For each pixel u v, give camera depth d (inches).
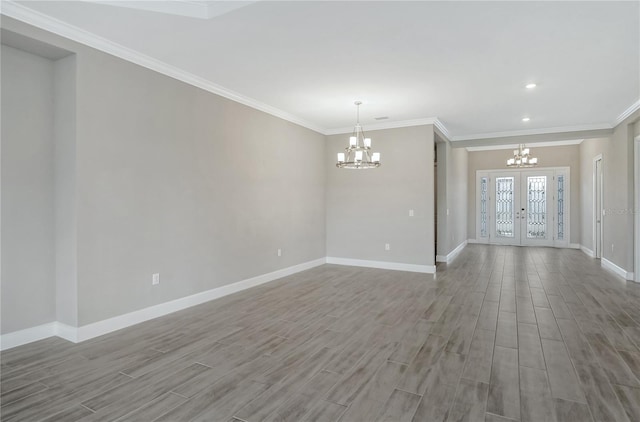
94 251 134.1
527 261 305.3
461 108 226.2
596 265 286.7
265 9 111.4
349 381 102.4
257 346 127.0
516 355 119.7
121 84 142.3
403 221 265.0
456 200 350.9
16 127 124.9
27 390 97.2
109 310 139.2
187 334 138.2
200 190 177.8
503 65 156.3
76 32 125.5
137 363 113.4
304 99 207.6
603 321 153.6
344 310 168.2
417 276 243.4
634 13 112.2
